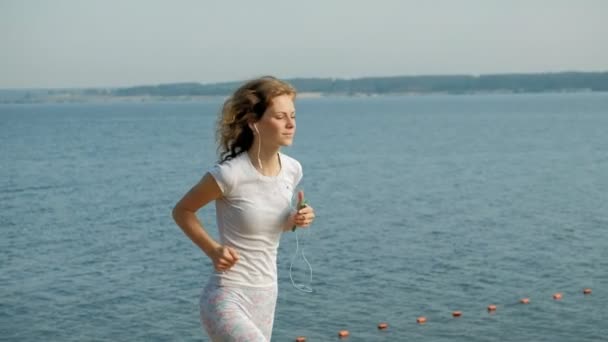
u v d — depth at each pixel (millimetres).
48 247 23234
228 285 4871
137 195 35906
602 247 21578
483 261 19875
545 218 27203
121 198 34875
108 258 21281
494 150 61750
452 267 19203
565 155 56031
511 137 78562
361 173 45125
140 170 48594
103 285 18031
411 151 61969
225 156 5004
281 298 16344
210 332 4875
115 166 51469
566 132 86000
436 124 113125
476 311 15219
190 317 15312
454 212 29094
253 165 4891
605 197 32750
